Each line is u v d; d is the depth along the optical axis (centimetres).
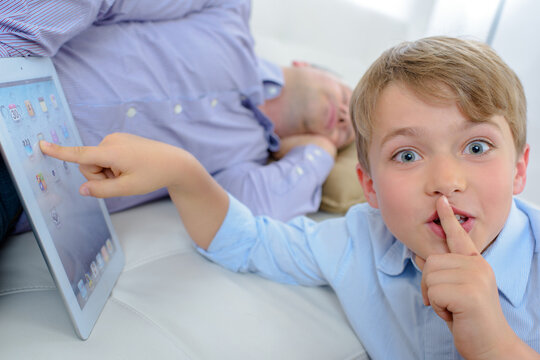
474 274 43
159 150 57
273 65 110
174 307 57
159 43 78
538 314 52
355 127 62
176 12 83
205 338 54
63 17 58
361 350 61
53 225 49
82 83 68
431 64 52
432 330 57
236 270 69
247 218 71
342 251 67
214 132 90
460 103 49
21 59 51
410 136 50
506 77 53
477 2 128
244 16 98
